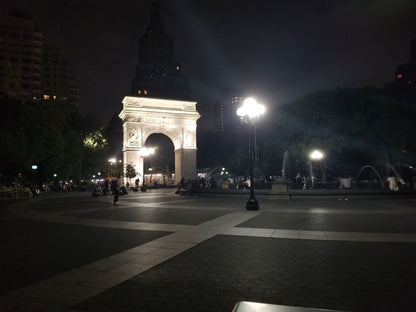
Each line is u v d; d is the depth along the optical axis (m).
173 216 14.84
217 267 6.27
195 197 30.97
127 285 5.29
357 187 29.12
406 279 5.38
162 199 28.61
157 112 60.47
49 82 131.38
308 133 37.97
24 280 5.60
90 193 47.44
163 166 92.88
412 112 37.12
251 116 17.73
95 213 16.86
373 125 36.44
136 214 16.06
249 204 16.92
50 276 5.82
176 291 4.98
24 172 51.72
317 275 5.67
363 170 41.16
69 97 134.88
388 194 23.20
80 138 70.00
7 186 46.03
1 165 43.03
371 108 36.72
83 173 75.06
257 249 7.77
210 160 108.12
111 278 5.66
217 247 8.07
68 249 8.06
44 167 52.47
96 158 72.69
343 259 6.71
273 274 5.77
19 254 7.57
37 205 23.48
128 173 54.44
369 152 39.19
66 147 60.31
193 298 4.69
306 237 9.16
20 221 13.99
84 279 5.62
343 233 9.66
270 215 14.53
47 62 132.12
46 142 50.75
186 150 61.75
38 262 6.81
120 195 37.41
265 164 45.78
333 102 38.12
